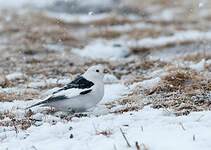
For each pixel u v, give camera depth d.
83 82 10.26
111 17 28.77
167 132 8.11
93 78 10.32
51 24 27.16
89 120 9.52
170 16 29.77
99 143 7.94
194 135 7.70
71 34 24.47
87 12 32.31
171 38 23.17
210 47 19.97
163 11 31.55
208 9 30.39
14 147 8.15
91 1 33.25
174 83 12.27
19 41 22.55
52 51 20.92
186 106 10.14
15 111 10.96
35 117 10.26
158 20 28.53
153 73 14.81
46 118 10.06
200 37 21.91
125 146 7.61
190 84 12.21
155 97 11.48
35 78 15.74
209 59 16.50
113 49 21.42
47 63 18.39
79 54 20.72
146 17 29.70
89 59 19.31
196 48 20.09
